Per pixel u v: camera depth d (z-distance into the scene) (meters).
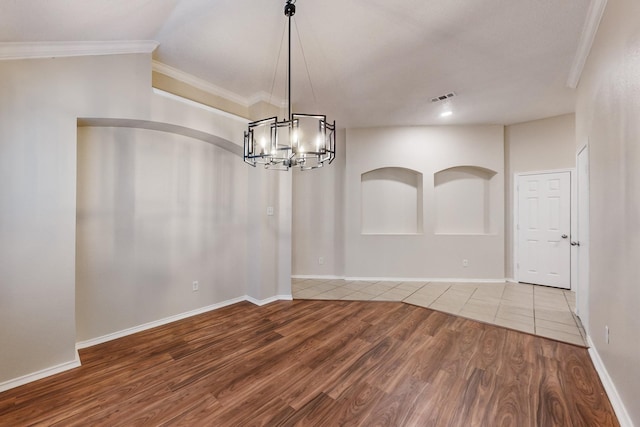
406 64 2.85
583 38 2.39
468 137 4.77
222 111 3.32
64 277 2.20
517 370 2.18
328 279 5.12
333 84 3.30
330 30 2.32
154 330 2.92
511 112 4.17
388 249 4.96
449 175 5.01
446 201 5.01
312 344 2.61
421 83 3.26
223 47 2.60
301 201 5.36
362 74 3.06
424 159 4.84
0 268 1.94
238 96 3.65
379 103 3.85
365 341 2.67
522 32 2.34
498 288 4.43
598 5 2.00
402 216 5.14
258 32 2.36
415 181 5.12
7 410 1.74
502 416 1.69
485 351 2.47
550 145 4.41
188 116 3.00
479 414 1.71
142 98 2.62
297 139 2.11
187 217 3.29
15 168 1.99
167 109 2.81
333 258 5.27
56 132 2.17
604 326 2.06
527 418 1.67
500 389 1.95
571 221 4.25
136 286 2.88
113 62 2.46
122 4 1.85
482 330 2.90
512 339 2.70
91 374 2.13
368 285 4.65
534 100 3.72
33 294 2.06
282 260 3.94
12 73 1.98
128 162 2.84
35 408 1.76
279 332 2.88
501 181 4.71
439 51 2.62
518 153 4.69
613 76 1.84
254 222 3.79
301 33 2.37
